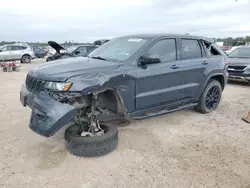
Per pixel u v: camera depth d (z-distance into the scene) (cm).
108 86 304
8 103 547
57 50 488
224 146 346
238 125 434
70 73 289
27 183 249
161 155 315
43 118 272
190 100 448
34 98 295
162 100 387
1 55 1766
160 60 378
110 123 349
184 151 328
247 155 321
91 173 270
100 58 383
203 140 365
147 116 376
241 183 258
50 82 282
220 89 512
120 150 325
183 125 429
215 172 278
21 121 426
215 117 476
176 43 415
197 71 438
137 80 341
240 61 822
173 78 396
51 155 307
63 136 365
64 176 263
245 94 693
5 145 331
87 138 299
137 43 381
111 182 254
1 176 259
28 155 306
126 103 337
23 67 1520
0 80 912
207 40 484
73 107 274
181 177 266
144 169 280
